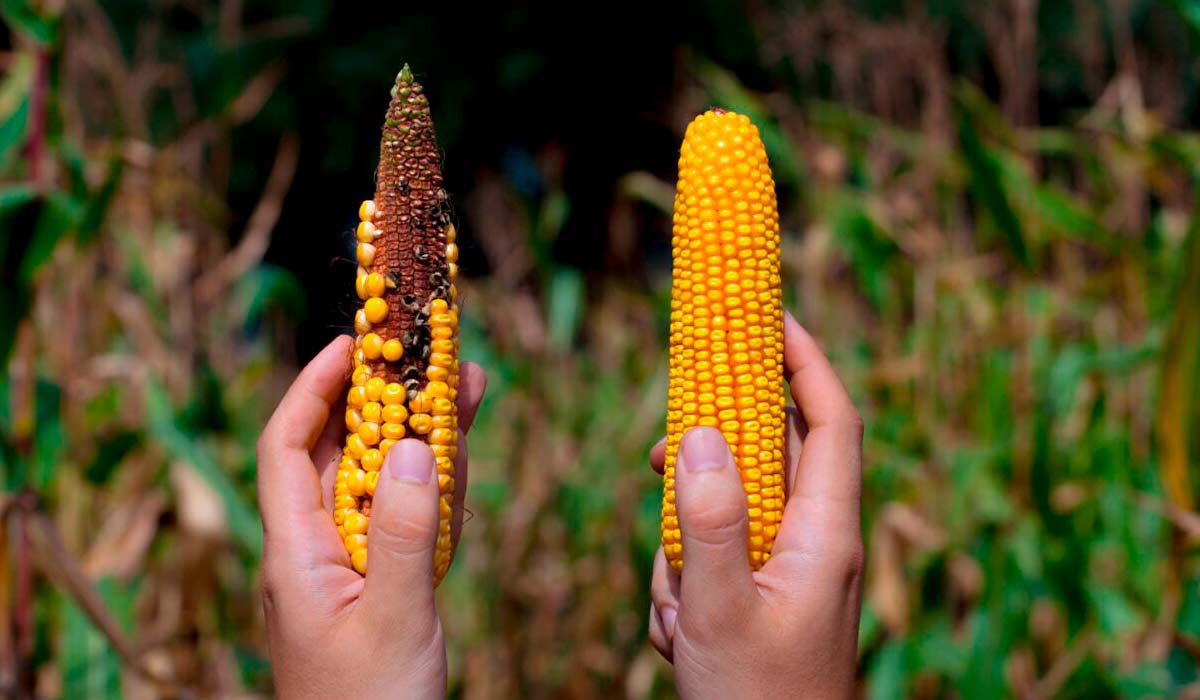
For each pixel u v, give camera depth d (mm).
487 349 1449
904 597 1097
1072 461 1150
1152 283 1173
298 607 503
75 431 1057
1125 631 1008
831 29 1378
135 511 1066
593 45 2699
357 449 521
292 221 2764
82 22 1114
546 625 1331
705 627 499
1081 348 1157
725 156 546
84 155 1025
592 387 1559
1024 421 1144
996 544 1064
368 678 490
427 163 525
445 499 520
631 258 1686
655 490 1327
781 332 554
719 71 1281
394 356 514
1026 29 1240
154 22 1239
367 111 2807
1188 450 875
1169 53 1369
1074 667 1025
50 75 854
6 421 832
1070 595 1049
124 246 1145
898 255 1268
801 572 518
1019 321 1192
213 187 1265
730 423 535
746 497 524
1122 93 1199
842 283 1347
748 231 544
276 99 2611
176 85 1253
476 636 1295
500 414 1459
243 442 1374
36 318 986
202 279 1218
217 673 1113
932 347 1217
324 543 517
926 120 1270
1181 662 979
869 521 1149
